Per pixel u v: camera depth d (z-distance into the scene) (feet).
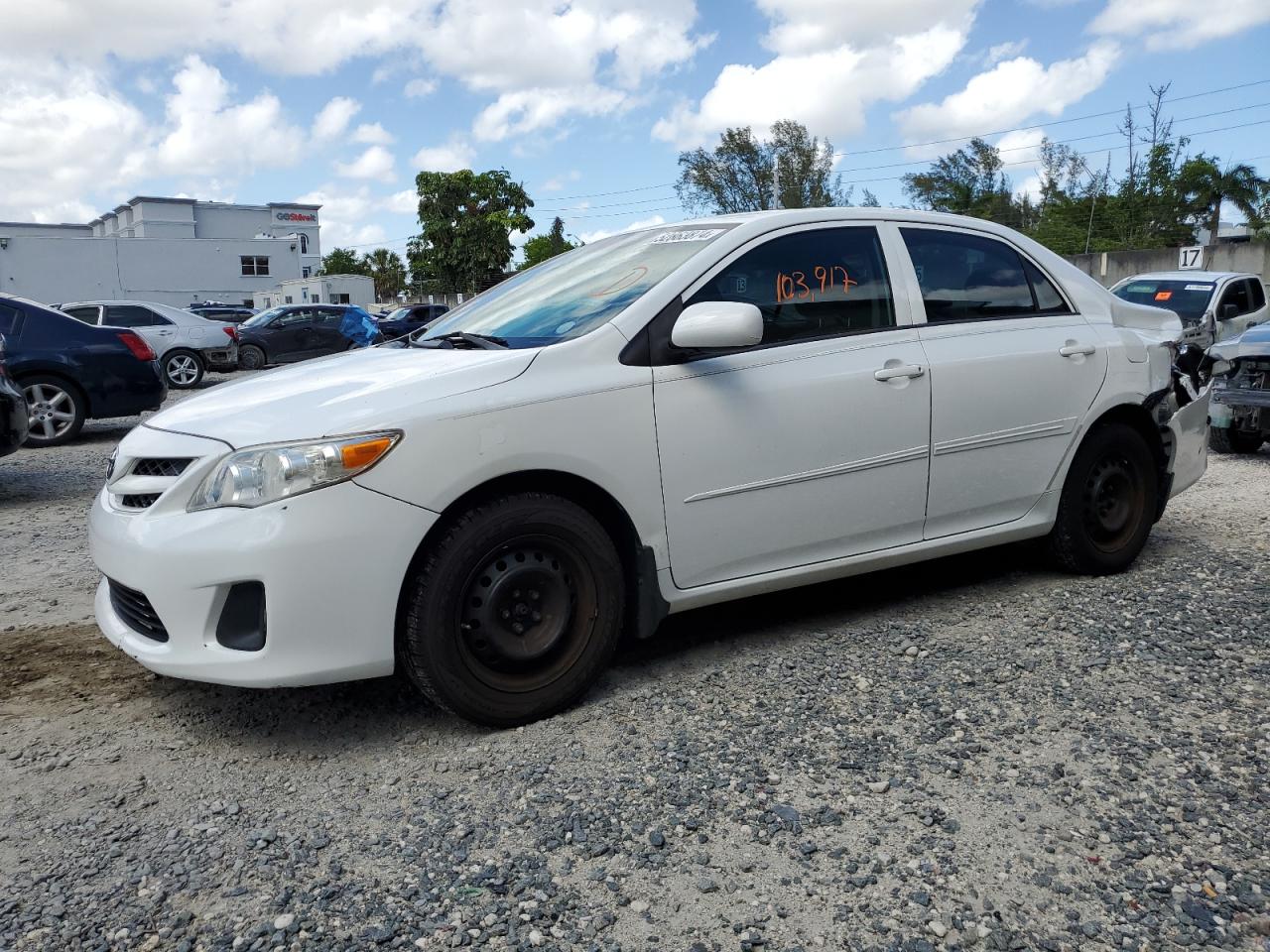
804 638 13.12
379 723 10.89
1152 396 15.43
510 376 10.50
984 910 7.45
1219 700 10.93
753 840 8.41
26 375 33.32
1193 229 155.22
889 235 13.51
